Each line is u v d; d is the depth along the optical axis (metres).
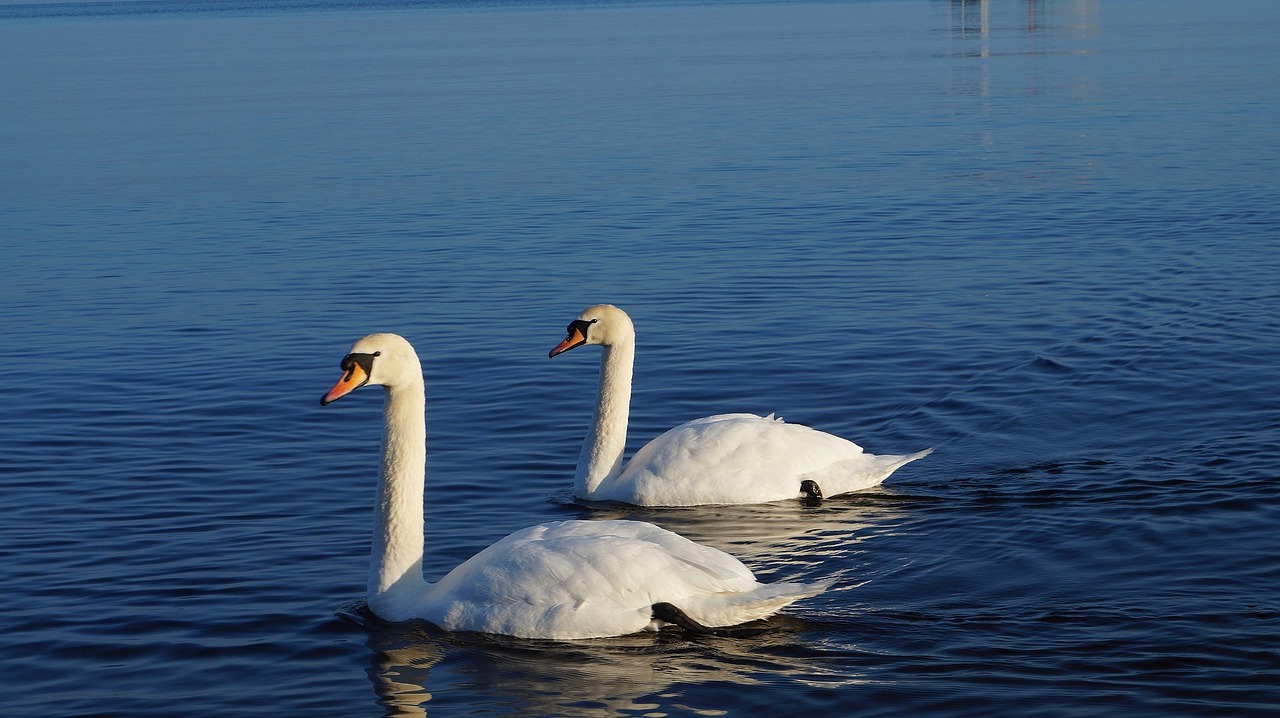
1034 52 76.56
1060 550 11.63
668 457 13.52
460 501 13.60
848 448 13.70
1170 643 9.72
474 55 90.38
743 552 12.00
